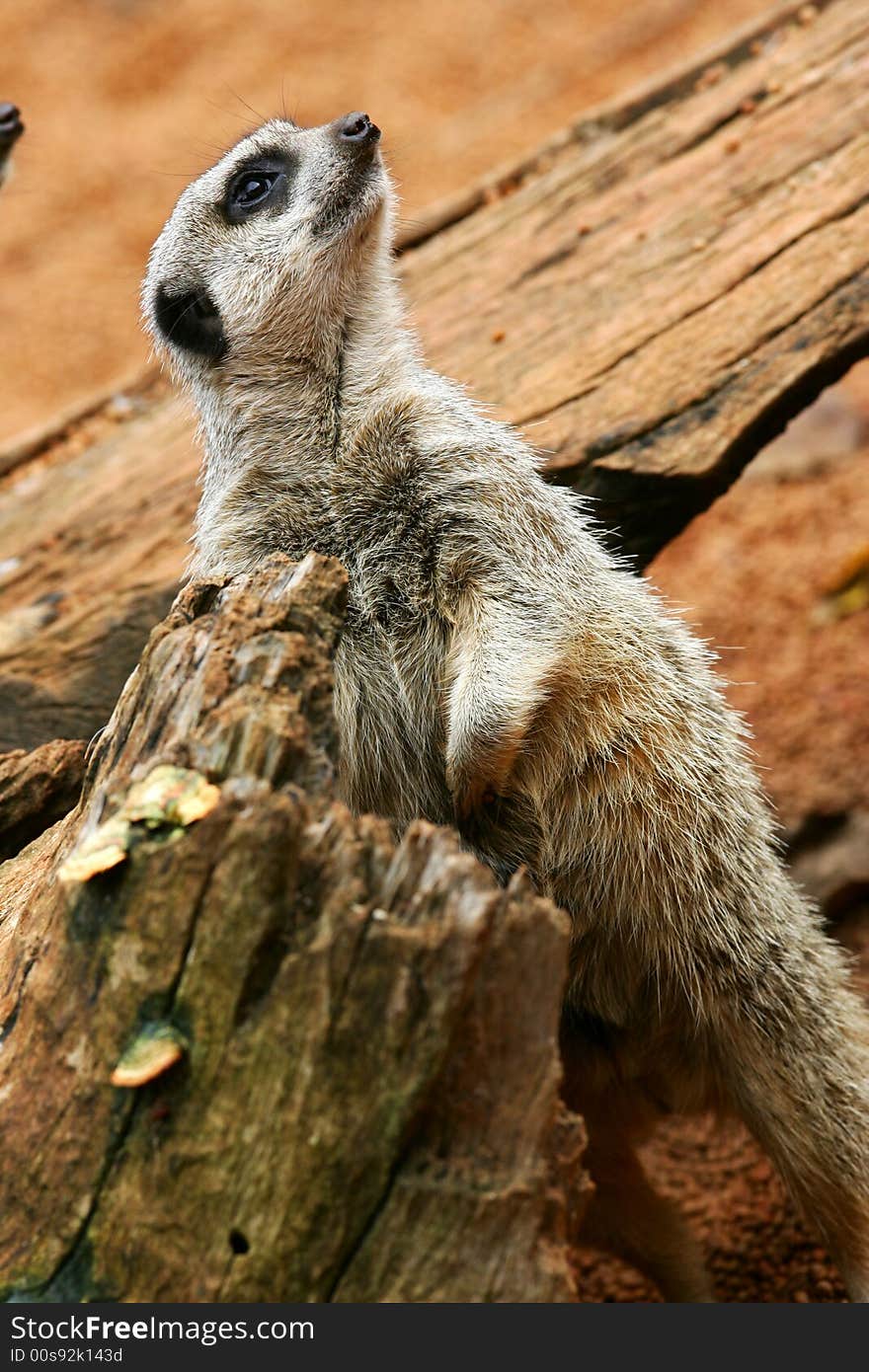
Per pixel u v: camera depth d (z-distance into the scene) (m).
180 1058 3.70
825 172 8.62
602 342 8.21
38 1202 3.82
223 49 25.84
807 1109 5.70
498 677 5.17
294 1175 3.58
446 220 10.82
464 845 5.46
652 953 5.66
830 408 13.53
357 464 5.80
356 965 3.54
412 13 25.98
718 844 5.67
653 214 9.15
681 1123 8.20
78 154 24.02
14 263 22.16
